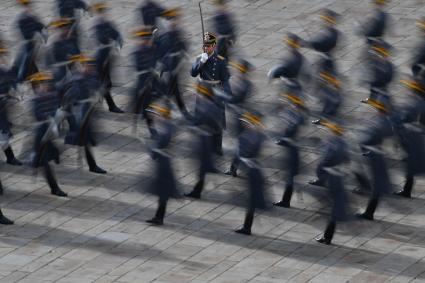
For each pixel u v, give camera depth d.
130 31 111.31
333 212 78.19
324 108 84.69
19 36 93.69
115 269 76.56
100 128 93.44
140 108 91.94
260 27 113.06
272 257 77.88
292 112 82.44
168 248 79.12
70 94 86.19
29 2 94.38
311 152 89.38
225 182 87.44
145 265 77.00
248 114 79.56
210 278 75.31
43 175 86.25
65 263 77.38
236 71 88.88
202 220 82.56
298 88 85.38
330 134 78.25
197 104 84.94
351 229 81.38
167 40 91.75
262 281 74.88
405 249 78.81
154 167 80.75
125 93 101.12
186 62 92.81
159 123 80.38
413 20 113.00
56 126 84.12
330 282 74.62
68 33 91.75
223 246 79.31
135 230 81.31
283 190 86.12
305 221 82.44
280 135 82.88
